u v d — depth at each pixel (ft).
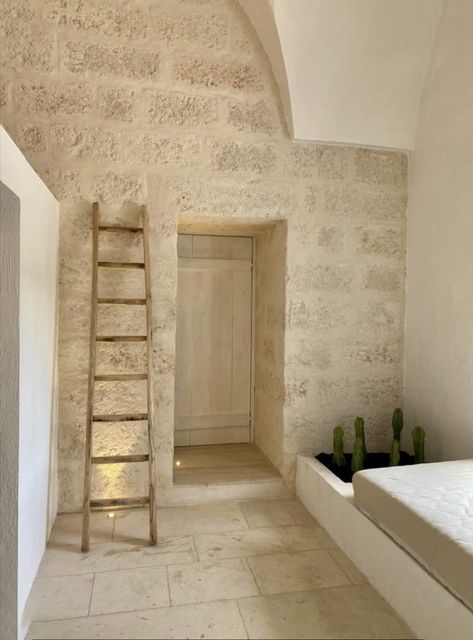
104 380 7.72
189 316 11.17
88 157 8.20
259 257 11.16
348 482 7.83
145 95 8.39
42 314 6.77
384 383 9.64
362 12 7.99
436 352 8.66
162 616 5.64
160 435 8.61
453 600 4.70
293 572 6.61
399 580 5.67
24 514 5.68
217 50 8.70
